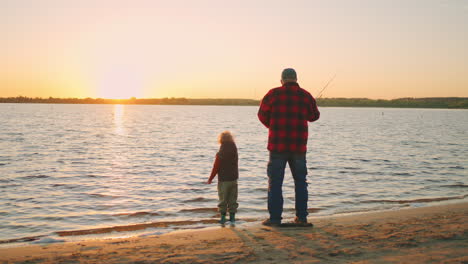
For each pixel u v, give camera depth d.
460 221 5.37
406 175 12.23
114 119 73.50
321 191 9.50
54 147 21.64
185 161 15.91
